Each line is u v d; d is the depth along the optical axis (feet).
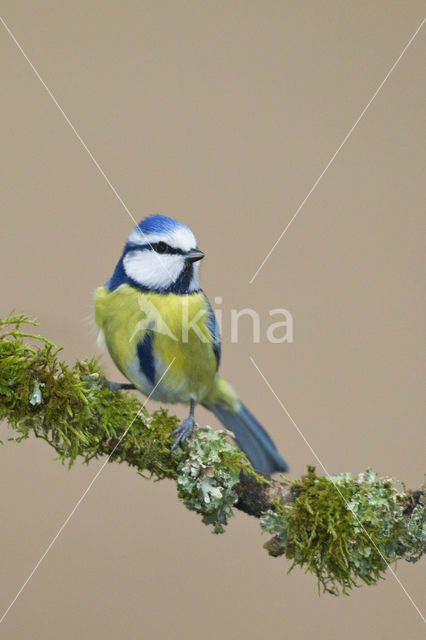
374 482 12.62
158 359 12.77
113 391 12.64
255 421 12.90
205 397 12.85
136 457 12.63
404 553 12.60
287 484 12.64
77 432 12.59
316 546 12.60
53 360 12.59
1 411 12.58
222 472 12.62
